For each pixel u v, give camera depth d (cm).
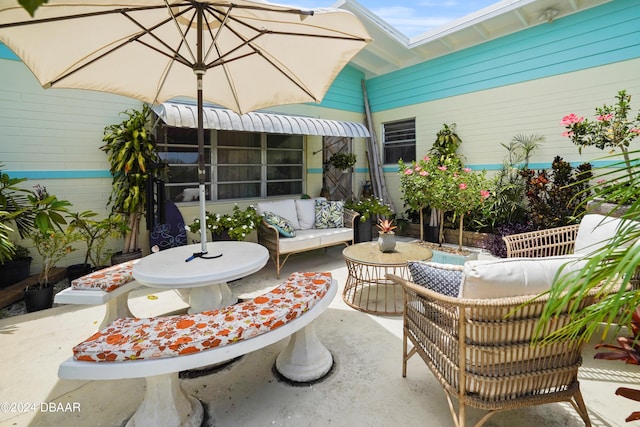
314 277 283
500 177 626
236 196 650
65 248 390
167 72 337
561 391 180
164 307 382
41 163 452
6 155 429
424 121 771
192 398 216
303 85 358
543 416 206
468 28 629
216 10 258
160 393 195
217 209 614
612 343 287
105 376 170
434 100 748
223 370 261
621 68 505
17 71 432
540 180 545
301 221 607
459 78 702
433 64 745
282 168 722
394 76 824
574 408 192
